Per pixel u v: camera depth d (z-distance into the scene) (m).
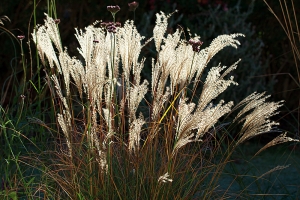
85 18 8.14
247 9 7.97
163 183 3.35
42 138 4.11
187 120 3.05
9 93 8.34
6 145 4.12
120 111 3.59
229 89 7.31
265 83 7.70
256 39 7.69
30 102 4.34
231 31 7.57
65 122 3.38
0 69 8.35
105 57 3.35
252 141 7.81
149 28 7.48
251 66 7.46
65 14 8.13
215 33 7.61
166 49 3.38
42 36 3.43
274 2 7.90
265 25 8.24
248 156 6.93
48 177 3.74
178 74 3.40
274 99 8.37
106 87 3.45
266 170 6.16
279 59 8.38
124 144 3.47
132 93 3.23
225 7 7.62
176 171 3.60
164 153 3.51
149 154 3.45
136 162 3.37
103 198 3.30
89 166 3.39
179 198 3.42
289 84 8.36
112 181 3.31
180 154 3.56
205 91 3.13
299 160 6.68
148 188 3.44
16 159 3.66
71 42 8.20
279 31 8.11
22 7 8.05
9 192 3.70
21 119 4.27
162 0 8.00
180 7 8.04
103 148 3.22
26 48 8.05
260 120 3.25
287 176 5.89
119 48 3.43
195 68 3.43
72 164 3.40
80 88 3.40
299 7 7.90
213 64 7.25
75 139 3.65
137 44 3.41
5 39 8.05
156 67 3.43
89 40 3.33
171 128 3.48
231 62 7.40
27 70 8.05
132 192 3.33
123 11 8.02
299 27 7.97
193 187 3.63
